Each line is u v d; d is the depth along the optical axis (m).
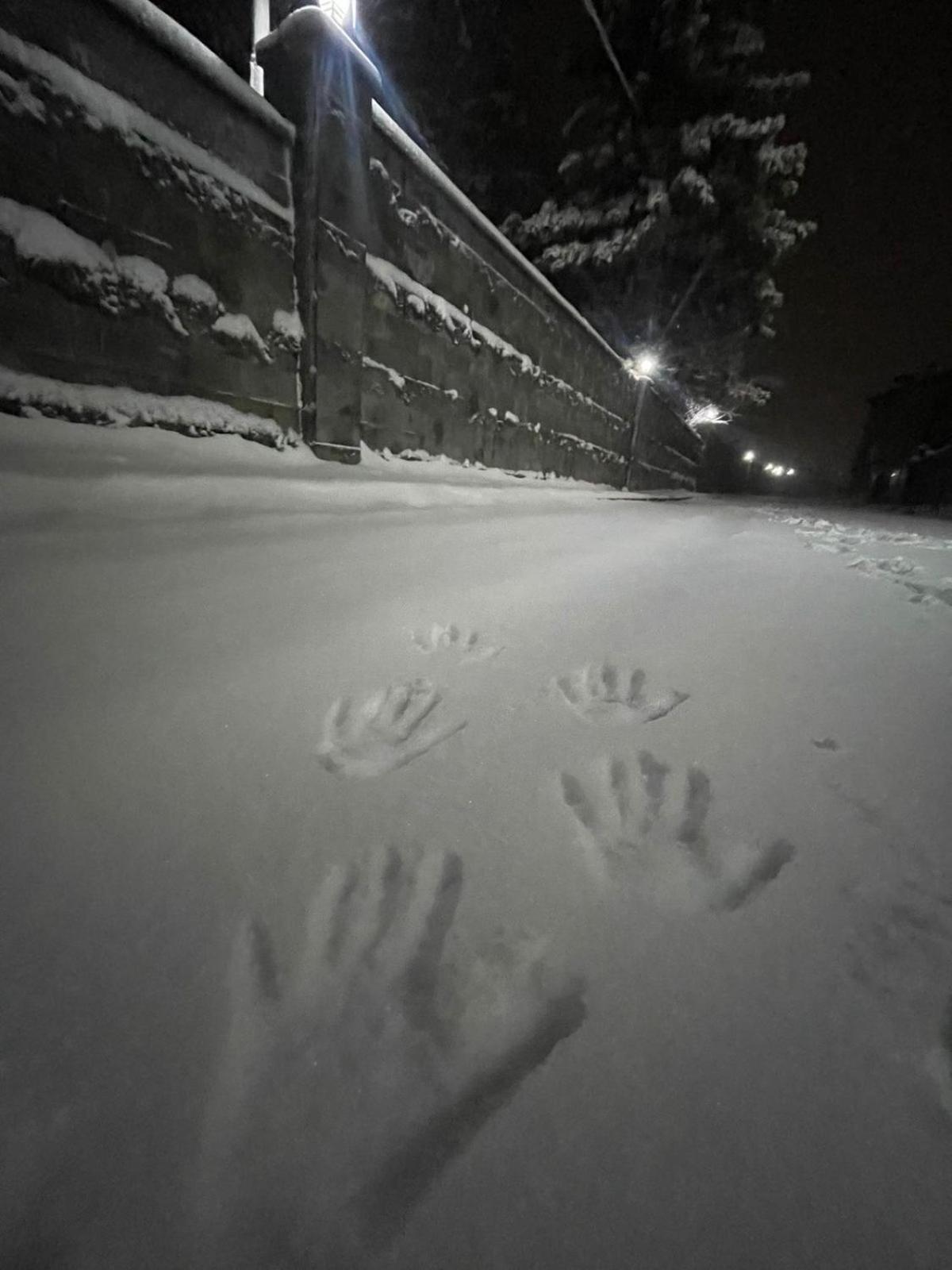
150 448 3.25
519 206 14.56
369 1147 0.66
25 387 2.81
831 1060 0.75
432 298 5.68
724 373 17.53
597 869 1.06
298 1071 0.73
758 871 1.06
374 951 0.88
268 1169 0.64
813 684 1.89
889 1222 0.61
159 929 0.90
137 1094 0.70
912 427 28.45
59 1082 0.71
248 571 2.39
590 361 9.84
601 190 13.67
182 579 2.18
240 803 1.17
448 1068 0.74
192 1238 0.59
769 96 13.41
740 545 5.14
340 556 2.83
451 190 5.61
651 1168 0.65
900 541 6.44
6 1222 0.60
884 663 2.12
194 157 3.49
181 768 1.25
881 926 0.95
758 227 13.93
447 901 0.97
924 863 1.10
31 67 2.75
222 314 3.77
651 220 12.40
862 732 1.59
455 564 3.04
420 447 5.89
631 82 12.91
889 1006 0.82
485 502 5.48
